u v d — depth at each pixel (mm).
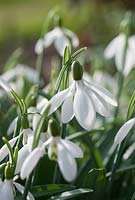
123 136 376
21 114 385
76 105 370
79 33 1277
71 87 378
